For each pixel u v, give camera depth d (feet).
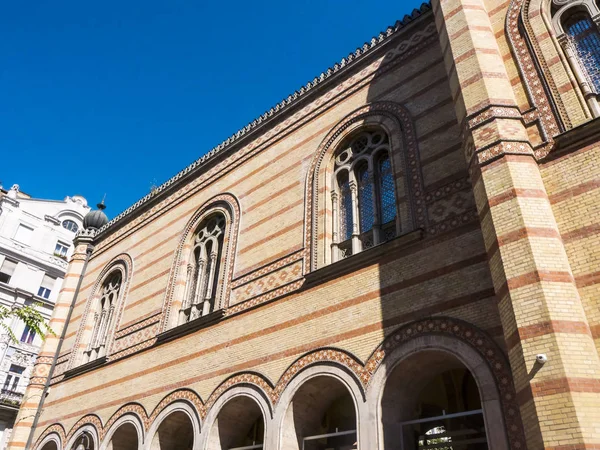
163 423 45.03
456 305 30.19
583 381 21.74
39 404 64.69
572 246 26.96
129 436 50.67
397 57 45.52
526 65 34.83
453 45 35.68
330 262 40.70
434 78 41.24
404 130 40.63
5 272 115.55
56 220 129.29
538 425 21.63
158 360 49.88
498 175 28.71
